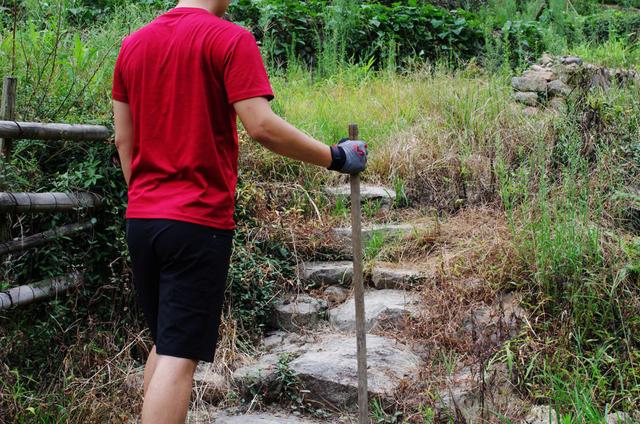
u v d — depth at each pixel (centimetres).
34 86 375
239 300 383
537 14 988
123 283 351
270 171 467
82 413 289
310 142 227
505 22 924
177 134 219
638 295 337
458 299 356
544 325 327
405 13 880
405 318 360
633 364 305
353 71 721
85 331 329
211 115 219
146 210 221
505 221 409
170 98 219
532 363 302
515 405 298
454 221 443
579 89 492
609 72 573
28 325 329
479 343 324
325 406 323
